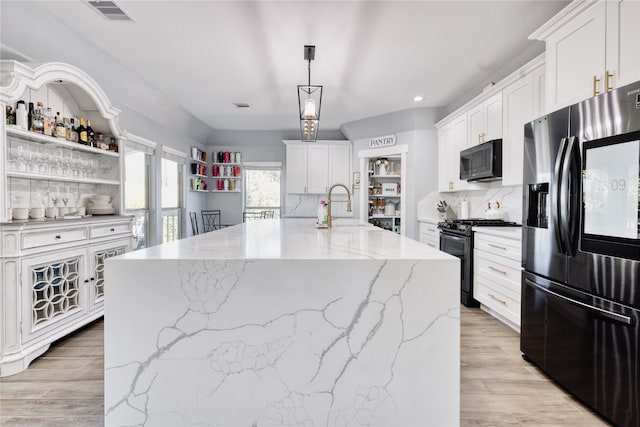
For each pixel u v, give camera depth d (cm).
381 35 299
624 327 159
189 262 138
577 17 210
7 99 224
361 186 638
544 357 217
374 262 139
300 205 716
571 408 185
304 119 333
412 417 141
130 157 460
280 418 140
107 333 139
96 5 254
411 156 548
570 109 192
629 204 155
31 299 237
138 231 482
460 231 383
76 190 339
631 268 154
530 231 232
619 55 181
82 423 171
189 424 140
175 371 139
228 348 139
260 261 139
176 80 412
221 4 253
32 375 221
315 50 328
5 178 228
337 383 140
